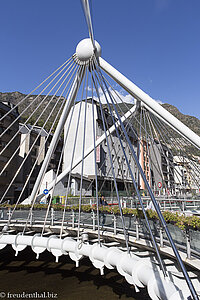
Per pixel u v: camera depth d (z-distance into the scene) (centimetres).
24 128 3875
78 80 1235
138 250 870
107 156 3738
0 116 2961
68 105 1299
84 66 1134
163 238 716
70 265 1155
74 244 775
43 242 828
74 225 1127
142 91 1050
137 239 816
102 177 3475
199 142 949
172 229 674
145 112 1375
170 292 425
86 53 1072
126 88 1131
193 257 581
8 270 1101
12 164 3147
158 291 463
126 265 596
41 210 1465
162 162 5538
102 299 811
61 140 4681
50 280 984
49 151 1374
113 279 982
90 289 892
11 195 3086
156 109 1029
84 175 3384
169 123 1018
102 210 1043
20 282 966
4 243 875
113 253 666
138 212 830
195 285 619
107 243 977
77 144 3553
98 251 700
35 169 3956
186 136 980
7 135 3083
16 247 866
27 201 1723
